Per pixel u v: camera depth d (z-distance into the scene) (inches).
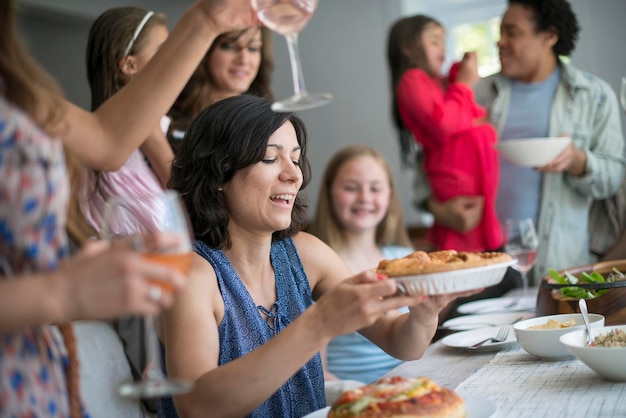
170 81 44.7
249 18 46.5
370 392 41.4
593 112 118.2
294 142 60.7
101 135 43.4
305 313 46.4
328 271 67.6
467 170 121.2
